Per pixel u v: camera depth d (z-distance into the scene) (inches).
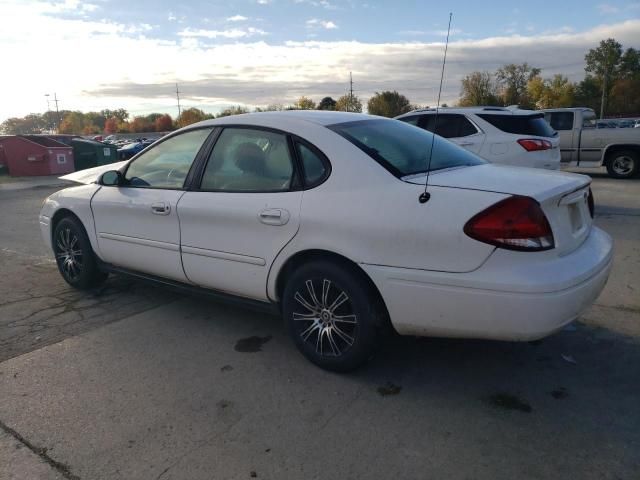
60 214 197.3
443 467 93.5
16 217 408.8
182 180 154.6
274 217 128.4
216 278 145.3
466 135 333.4
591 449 97.3
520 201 102.7
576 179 120.2
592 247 118.6
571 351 136.6
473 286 103.7
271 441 102.5
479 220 103.2
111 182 171.3
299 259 129.8
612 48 3299.7
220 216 139.8
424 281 108.7
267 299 137.9
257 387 123.3
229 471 94.1
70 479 93.2
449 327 109.3
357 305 119.5
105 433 106.4
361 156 122.3
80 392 122.8
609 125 559.8
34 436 106.0
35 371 133.9
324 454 98.1
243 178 140.0
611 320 155.1
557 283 100.5
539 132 325.4
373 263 114.1
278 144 135.0
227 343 148.4
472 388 120.3
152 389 123.6
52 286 206.5
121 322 165.8
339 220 118.3
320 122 135.2
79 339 153.3
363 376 127.1
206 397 119.3
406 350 140.3
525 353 136.4
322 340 128.8
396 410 112.2
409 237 109.5
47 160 836.6
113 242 174.1
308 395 119.2
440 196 109.3
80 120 5255.9
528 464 93.7
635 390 117.3
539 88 3184.1
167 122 3919.8
